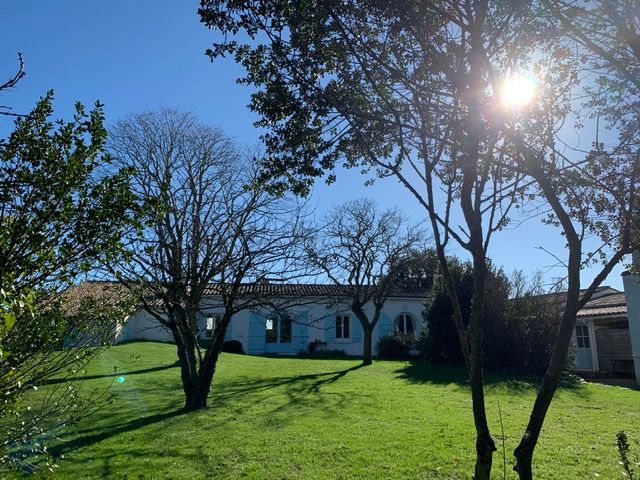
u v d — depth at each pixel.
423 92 4.24
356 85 4.59
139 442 8.80
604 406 12.69
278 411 11.59
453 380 17.25
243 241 11.98
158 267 10.64
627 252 3.73
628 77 3.76
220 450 8.27
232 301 12.48
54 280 3.26
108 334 4.39
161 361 20.64
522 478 3.34
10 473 6.60
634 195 4.27
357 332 32.12
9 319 2.55
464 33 3.97
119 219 3.35
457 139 4.13
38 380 3.80
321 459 7.74
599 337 25.83
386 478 6.86
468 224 3.82
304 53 4.42
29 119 3.12
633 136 4.38
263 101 4.65
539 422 3.42
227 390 15.04
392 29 4.17
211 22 4.20
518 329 19.55
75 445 8.56
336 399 13.29
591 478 6.75
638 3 3.45
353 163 5.19
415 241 26.02
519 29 3.98
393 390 14.95
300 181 5.09
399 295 32.72
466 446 8.35
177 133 16.89
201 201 12.34
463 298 21.80
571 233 3.61
